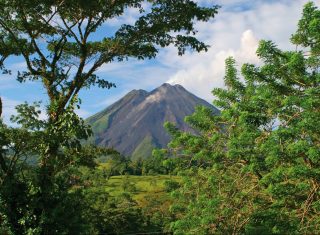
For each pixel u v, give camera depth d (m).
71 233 16.92
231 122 20.88
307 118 15.02
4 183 16.52
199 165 22.25
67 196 17.00
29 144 17.14
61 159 17.53
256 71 17.36
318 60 15.84
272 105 17.41
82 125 17.33
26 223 16.36
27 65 20.08
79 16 20.45
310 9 15.75
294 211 16.58
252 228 17.41
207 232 18.66
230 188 19.08
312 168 15.42
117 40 21.14
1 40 20.19
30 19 20.45
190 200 21.94
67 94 19.95
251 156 17.73
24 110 17.33
